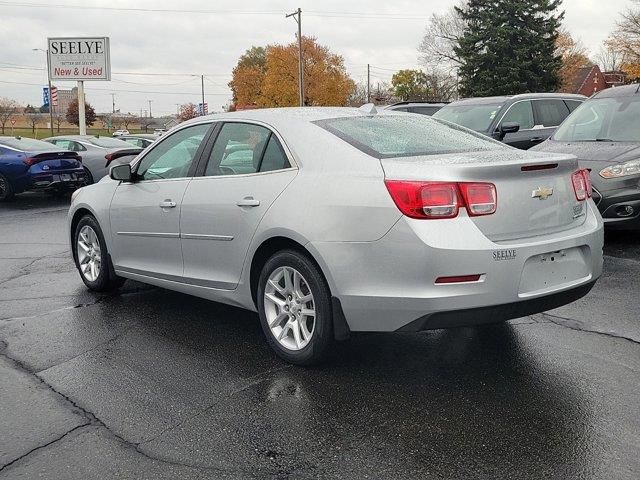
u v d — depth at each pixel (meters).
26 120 80.69
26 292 6.43
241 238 4.55
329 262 3.96
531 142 10.96
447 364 4.31
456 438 3.34
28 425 3.57
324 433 3.43
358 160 4.04
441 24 64.62
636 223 7.47
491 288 3.68
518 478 2.96
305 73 72.38
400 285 3.74
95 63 28.47
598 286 6.06
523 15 51.09
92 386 4.09
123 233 5.76
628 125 8.45
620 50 49.31
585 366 4.22
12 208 13.70
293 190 4.23
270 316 4.47
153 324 5.32
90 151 16.72
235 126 4.94
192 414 3.68
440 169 3.74
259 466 3.12
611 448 3.20
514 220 3.87
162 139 5.56
